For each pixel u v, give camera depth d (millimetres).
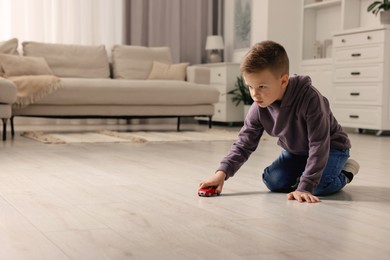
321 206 1729
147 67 6008
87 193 1944
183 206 1711
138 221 1498
